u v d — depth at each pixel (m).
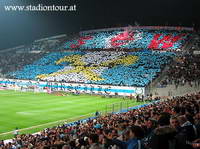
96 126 19.34
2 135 30.94
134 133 7.44
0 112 43.47
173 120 8.37
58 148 10.56
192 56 72.31
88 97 60.25
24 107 47.94
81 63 81.12
